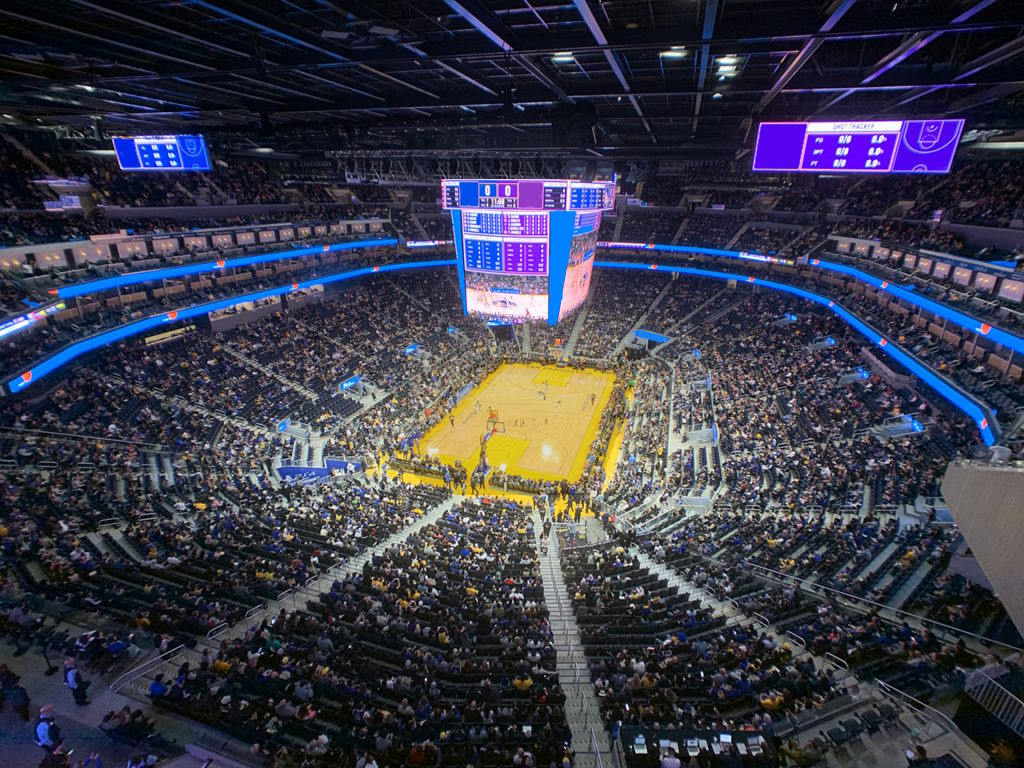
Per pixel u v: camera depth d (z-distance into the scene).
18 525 20.17
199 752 11.70
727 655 15.79
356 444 37.94
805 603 18.62
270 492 29.31
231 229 44.94
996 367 28.48
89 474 25.55
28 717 12.30
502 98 25.39
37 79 24.19
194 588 18.36
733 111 26.73
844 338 42.56
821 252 46.97
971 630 16.02
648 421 41.81
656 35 15.68
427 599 18.80
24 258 32.25
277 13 15.50
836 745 12.16
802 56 16.67
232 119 36.81
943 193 40.97
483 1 14.56
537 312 42.59
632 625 17.97
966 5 12.69
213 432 34.12
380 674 15.19
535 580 21.27
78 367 33.97
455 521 27.36
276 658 15.14
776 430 34.00
